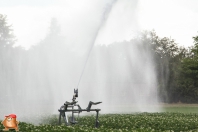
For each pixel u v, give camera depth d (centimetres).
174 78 8031
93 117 2769
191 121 2436
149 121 2330
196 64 7800
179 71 8038
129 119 2486
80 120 2494
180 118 2698
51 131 1622
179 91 8031
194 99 8031
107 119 2506
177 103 7981
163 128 2083
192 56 8881
